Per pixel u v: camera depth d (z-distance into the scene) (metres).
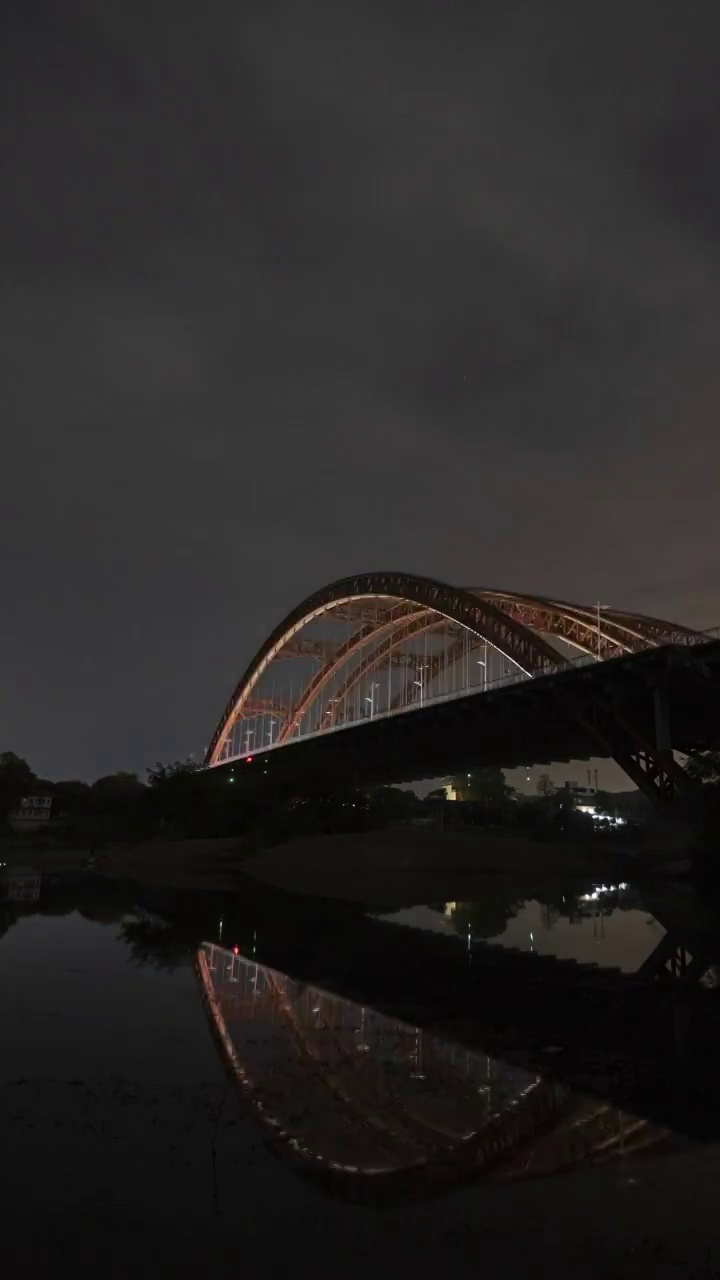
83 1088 8.97
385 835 57.44
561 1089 9.13
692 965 18.42
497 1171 6.86
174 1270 5.21
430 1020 12.68
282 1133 7.66
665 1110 8.43
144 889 40.94
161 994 14.53
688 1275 5.22
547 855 54.09
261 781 84.06
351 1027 12.16
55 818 123.31
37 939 21.97
